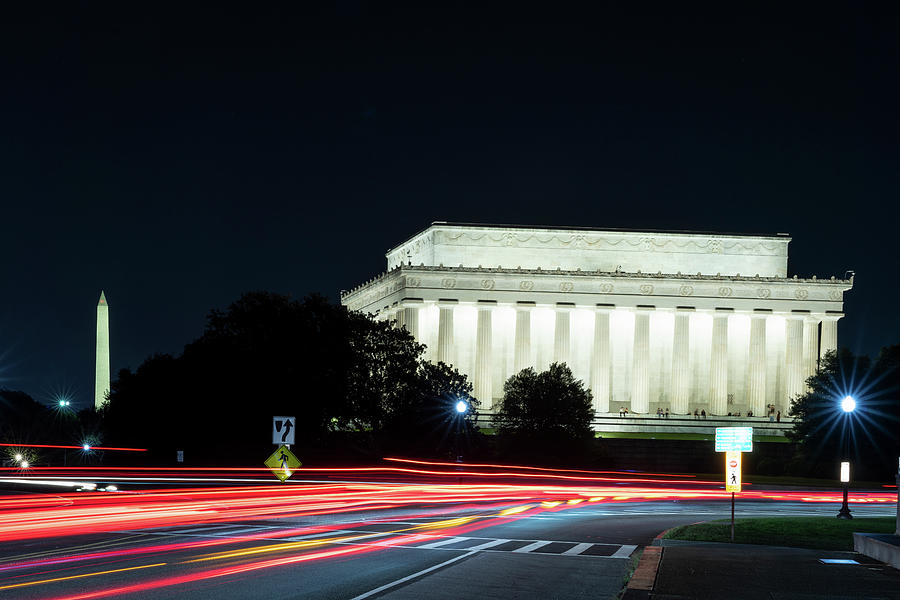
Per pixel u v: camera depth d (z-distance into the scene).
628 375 186.62
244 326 125.25
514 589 25.23
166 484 81.38
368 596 23.39
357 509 53.69
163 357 131.00
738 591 24.52
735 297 181.88
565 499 69.94
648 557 31.11
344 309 131.38
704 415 178.00
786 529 42.44
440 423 127.94
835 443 126.44
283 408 118.81
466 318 185.00
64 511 49.41
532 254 185.75
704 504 67.75
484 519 48.72
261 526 41.78
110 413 137.00
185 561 29.34
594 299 179.88
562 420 129.25
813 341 185.62
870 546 32.88
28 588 23.94
